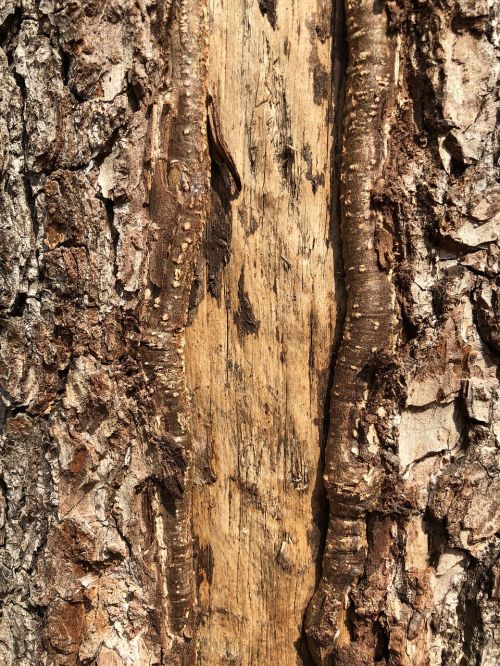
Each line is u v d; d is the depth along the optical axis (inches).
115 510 13.2
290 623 14.4
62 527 13.1
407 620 13.4
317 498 14.2
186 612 13.6
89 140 12.5
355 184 13.2
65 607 13.1
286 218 14.0
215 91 13.7
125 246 12.8
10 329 13.0
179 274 13.0
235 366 14.3
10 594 13.6
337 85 13.7
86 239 12.7
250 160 13.9
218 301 14.2
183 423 13.3
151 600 13.3
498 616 13.4
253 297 14.1
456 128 12.8
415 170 13.0
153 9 12.5
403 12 12.8
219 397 14.3
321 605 13.8
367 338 13.2
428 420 13.5
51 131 12.6
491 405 13.3
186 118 12.8
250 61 13.7
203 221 13.2
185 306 13.2
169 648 13.5
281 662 14.4
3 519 13.6
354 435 13.4
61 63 12.6
